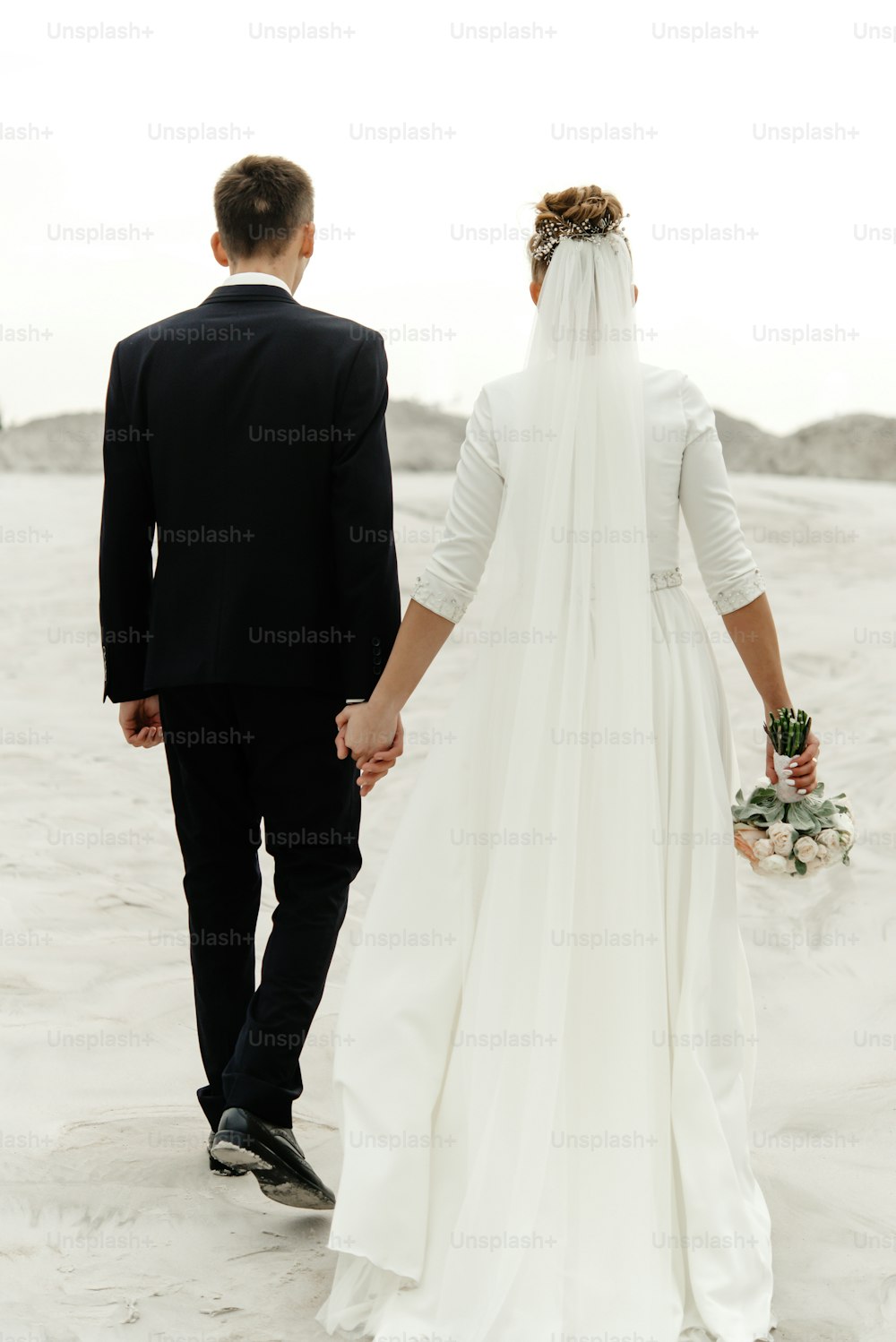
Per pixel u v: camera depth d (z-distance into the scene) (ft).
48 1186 17.26
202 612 17.12
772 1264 15.75
